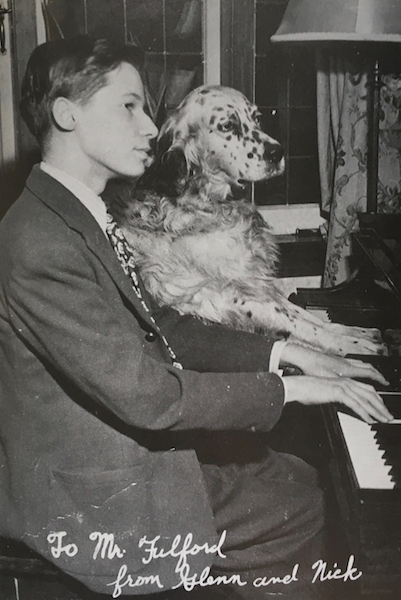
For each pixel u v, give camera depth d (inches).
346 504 46.1
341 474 47.6
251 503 54.4
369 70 79.8
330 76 81.7
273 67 83.0
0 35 76.0
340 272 84.1
